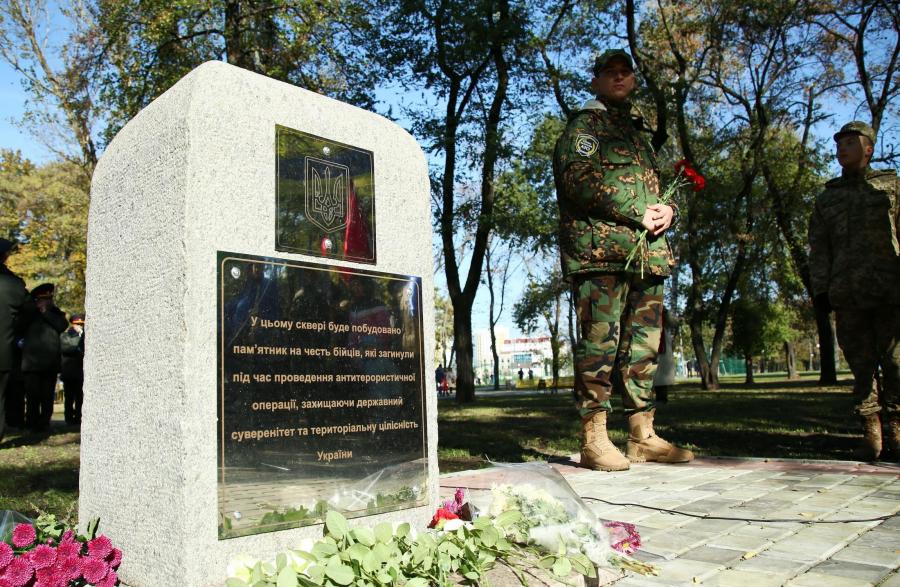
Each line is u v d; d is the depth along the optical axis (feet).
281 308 9.10
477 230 62.23
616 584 8.18
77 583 7.75
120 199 9.61
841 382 76.38
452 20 56.08
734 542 9.83
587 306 16.94
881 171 17.71
